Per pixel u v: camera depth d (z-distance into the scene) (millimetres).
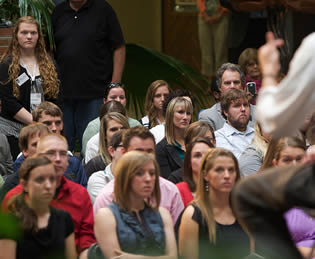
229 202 8539
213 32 22625
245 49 19062
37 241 7105
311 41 3826
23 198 7477
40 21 17859
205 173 8617
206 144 10273
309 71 3809
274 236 4117
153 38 26812
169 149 12484
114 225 8125
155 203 8461
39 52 15984
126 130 10422
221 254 3047
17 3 18781
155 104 15742
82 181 11844
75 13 17969
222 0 13891
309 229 8641
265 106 4012
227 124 13438
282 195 4109
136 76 21391
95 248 8500
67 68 17781
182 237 8398
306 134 11219
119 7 25750
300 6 13141
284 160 9945
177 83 21547
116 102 14281
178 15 26109
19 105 15672
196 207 8516
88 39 17828
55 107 13047
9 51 15906
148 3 26516
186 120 12539
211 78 23219
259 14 19641
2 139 14227
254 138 11938
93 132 14664
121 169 8203
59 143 9547
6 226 2680
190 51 25797
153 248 8117
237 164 8680
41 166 7586
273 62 4098
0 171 14102
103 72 18094
